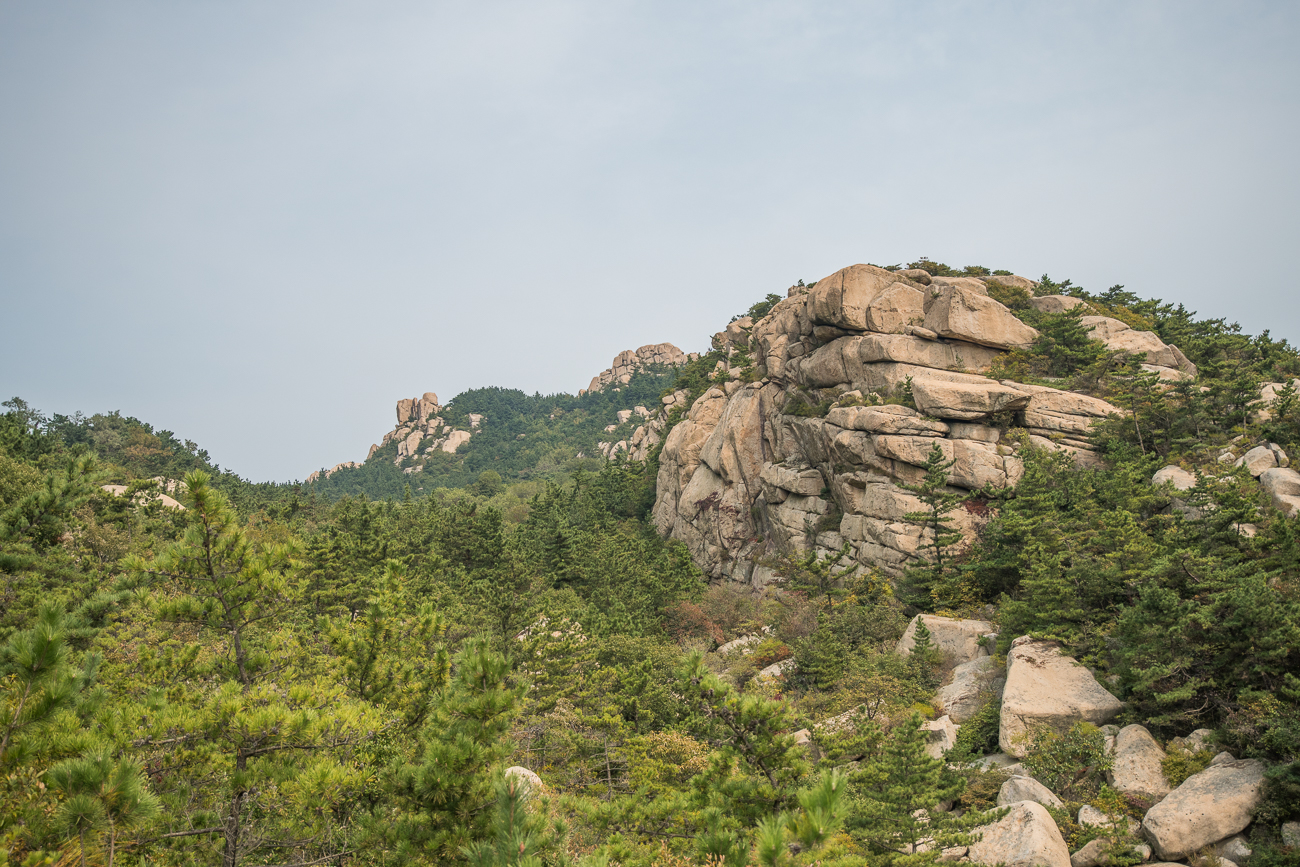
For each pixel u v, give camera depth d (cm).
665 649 4509
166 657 1864
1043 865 2033
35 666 1020
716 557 7525
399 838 1372
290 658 1927
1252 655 2444
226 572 1689
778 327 8169
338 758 1494
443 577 6231
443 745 1384
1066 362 6091
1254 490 3691
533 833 1230
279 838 1480
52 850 983
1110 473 4622
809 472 6612
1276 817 2083
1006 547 4444
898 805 2112
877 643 4197
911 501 5216
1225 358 6481
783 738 1791
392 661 2211
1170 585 2906
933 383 5522
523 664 3950
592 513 8675
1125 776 2466
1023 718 2848
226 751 1400
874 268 6694
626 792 3036
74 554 3522
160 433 14150
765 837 1075
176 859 1400
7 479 4238
